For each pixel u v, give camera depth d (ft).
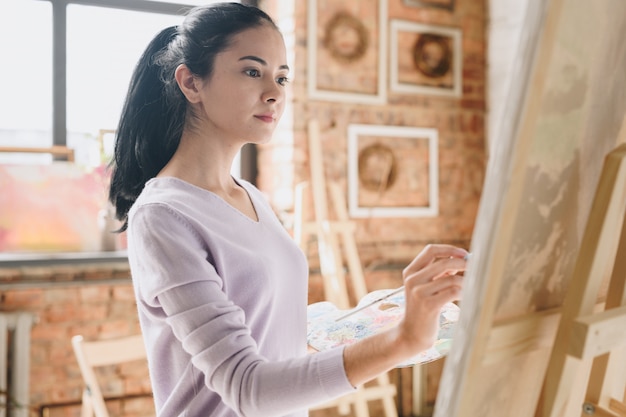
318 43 10.81
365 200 11.27
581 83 2.45
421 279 2.95
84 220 9.89
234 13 3.50
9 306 9.39
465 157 12.16
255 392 2.92
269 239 3.68
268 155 11.12
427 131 11.75
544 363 2.87
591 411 2.93
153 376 3.43
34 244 9.61
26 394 9.23
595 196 2.62
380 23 11.30
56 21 9.96
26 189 9.60
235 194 3.78
